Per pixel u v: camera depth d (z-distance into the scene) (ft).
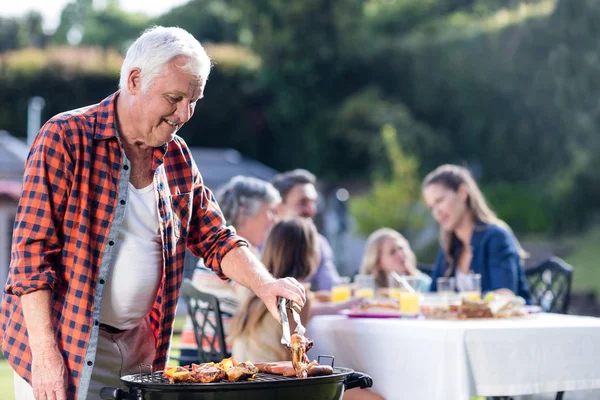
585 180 76.69
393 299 15.29
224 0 112.98
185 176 10.20
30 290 8.75
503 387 11.53
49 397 8.71
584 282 64.49
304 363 8.84
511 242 16.35
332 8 95.04
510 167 84.17
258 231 15.74
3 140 61.72
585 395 15.70
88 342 9.03
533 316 13.83
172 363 19.45
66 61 91.91
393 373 12.57
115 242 9.32
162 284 9.84
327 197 87.97
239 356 13.23
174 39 9.09
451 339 11.51
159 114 9.12
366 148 89.51
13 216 50.88
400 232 65.77
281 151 97.35
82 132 9.19
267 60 96.27
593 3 76.28
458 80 87.25
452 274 17.37
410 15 99.40
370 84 94.48
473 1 98.43
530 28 80.84
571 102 78.23
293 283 9.83
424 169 86.33
